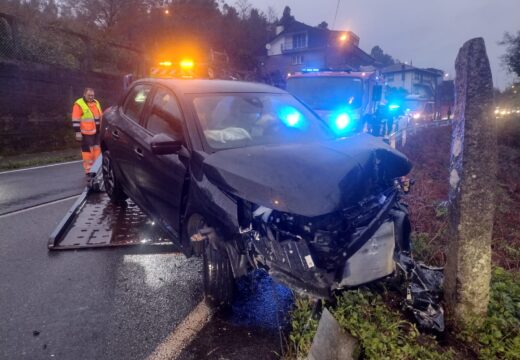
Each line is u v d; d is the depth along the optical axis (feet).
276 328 10.13
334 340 8.14
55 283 12.37
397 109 40.75
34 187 26.07
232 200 9.80
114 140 16.62
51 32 51.42
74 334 9.85
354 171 9.39
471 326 9.12
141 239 15.16
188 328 10.10
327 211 8.51
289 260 9.00
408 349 8.51
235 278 10.66
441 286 10.43
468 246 8.93
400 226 10.77
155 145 11.48
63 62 51.90
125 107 17.07
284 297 11.53
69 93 47.52
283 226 9.30
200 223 11.21
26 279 12.60
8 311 10.82
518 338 8.77
